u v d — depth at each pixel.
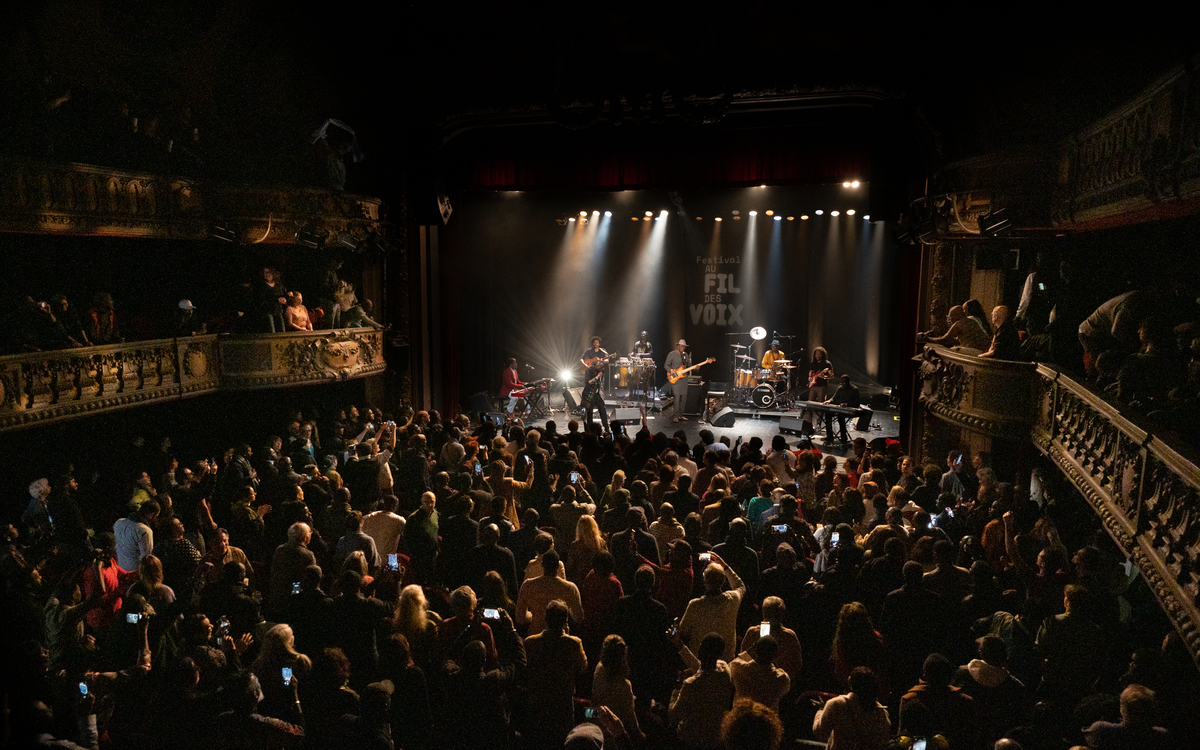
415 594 4.96
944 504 7.40
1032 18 8.99
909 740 3.55
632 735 4.30
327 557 6.33
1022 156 9.02
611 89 12.42
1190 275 7.46
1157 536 4.54
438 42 13.39
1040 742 3.86
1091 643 4.31
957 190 10.05
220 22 11.10
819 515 8.05
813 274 20.91
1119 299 6.68
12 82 8.64
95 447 10.73
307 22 12.26
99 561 5.77
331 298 13.09
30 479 9.77
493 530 5.85
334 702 3.92
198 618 4.29
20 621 3.94
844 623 4.57
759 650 4.26
